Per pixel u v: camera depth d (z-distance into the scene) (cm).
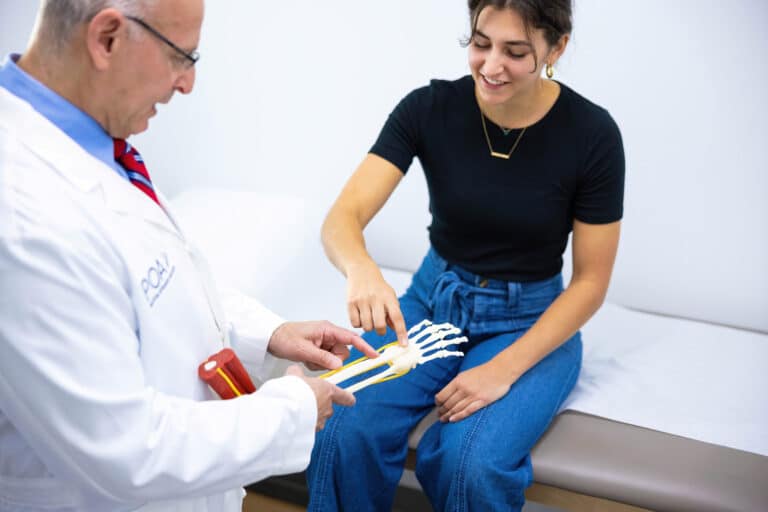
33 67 87
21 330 79
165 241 96
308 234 213
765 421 156
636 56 186
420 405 148
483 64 135
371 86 211
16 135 83
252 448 92
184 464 88
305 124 221
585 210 147
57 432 83
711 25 177
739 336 193
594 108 145
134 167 98
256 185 235
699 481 138
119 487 86
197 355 100
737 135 185
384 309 134
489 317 155
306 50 212
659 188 196
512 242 150
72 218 82
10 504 94
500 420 138
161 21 83
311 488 139
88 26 81
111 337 83
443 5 196
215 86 225
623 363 176
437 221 158
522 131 145
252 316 124
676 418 156
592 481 140
